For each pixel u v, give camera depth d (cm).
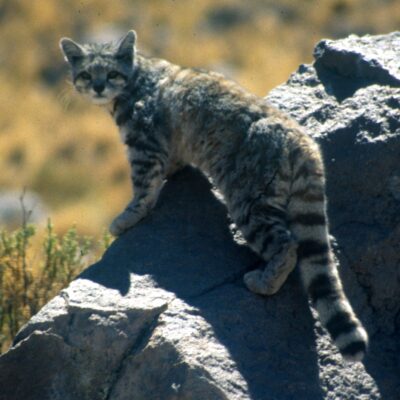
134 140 2030
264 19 8194
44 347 1694
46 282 2531
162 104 2014
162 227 1909
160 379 1605
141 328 1664
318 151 1794
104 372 1661
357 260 1881
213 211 1945
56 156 6412
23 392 1716
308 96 2117
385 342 1825
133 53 2106
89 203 5594
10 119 6962
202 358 1603
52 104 7150
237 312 1716
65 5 8400
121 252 1833
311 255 1747
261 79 7150
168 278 1770
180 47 7738
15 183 5984
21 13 8419
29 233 2617
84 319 1681
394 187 1906
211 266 1814
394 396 1723
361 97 2036
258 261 1841
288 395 1633
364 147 1930
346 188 1939
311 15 8206
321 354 1712
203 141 1928
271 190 1797
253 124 1852
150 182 1980
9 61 7831
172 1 8419
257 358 1661
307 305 1773
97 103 2125
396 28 7994
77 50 2172
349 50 2145
